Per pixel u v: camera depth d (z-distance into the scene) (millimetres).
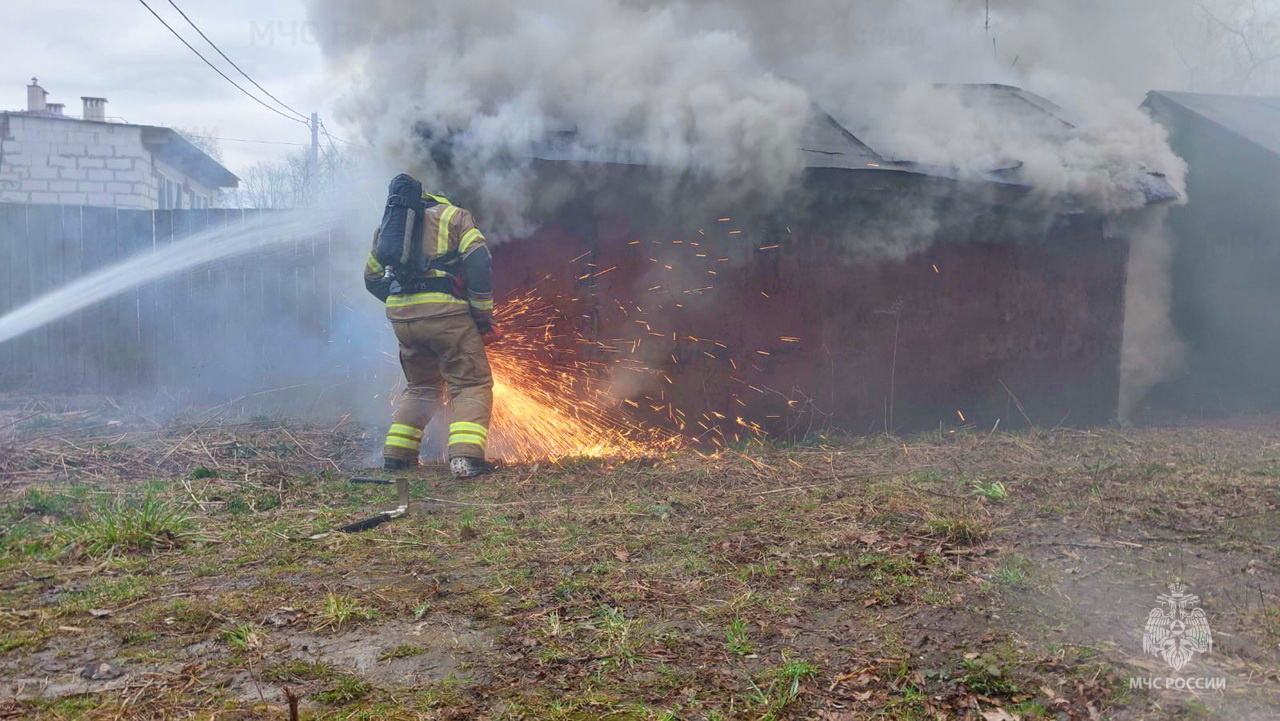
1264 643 2770
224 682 2557
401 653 2754
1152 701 2422
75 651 2770
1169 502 4543
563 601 3191
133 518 3967
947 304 7520
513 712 2393
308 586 3350
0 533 3971
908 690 2506
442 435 6281
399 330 5617
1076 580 3365
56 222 8938
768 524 4203
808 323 7004
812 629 2947
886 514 4328
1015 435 7250
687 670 2645
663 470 5598
